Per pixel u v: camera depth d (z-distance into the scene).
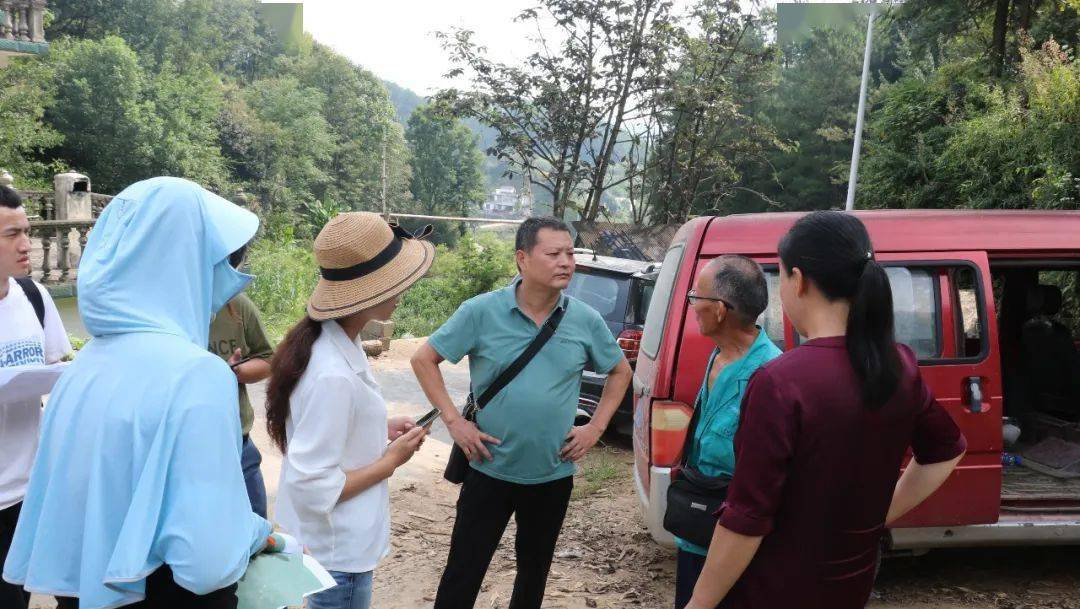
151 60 57.50
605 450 7.66
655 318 4.58
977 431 4.11
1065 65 12.17
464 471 3.40
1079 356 5.79
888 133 15.81
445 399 3.33
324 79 83.56
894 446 1.95
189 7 63.50
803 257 1.95
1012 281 5.89
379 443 2.54
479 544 3.31
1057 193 10.81
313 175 67.12
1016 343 5.92
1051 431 5.64
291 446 2.39
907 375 1.96
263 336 3.80
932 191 14.56
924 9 18.11
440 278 25.69
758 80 19.20
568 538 5.21
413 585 4.38
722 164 18.83
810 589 1.93
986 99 13.90
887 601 4.33
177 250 1.76
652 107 17.52
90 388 1.69
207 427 1.64
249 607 1.77
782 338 4.20
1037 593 4.44
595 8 16.70
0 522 2.87
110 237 1.76
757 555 1.96
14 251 2.93
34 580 1.68
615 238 17.61
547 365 3.26
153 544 1.59
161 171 48.22
